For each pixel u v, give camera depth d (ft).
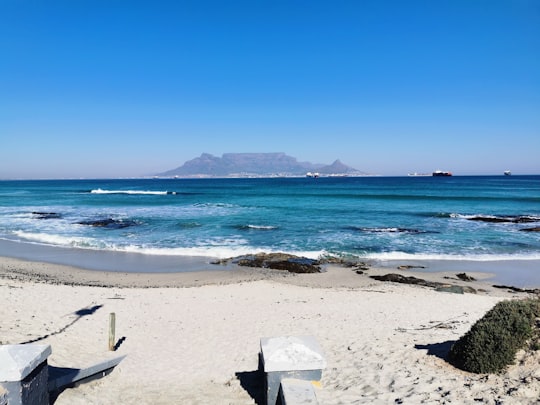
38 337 32.37
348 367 26.27
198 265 72.59
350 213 141.79
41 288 52.01
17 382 15.16
